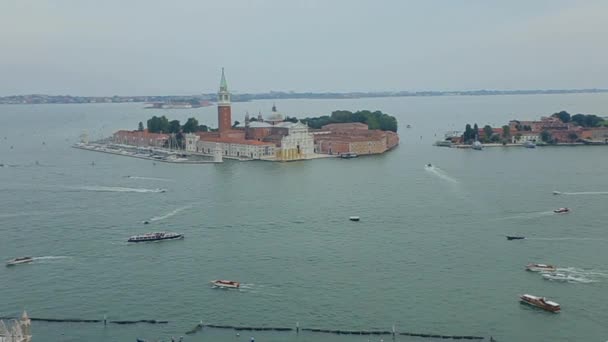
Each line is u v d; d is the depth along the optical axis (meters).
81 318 169.38
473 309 171.62
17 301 181.75
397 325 162.50
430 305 174.50
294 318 167.62
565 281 190.75
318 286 189.75
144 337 158.12
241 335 158.50
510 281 191.88
